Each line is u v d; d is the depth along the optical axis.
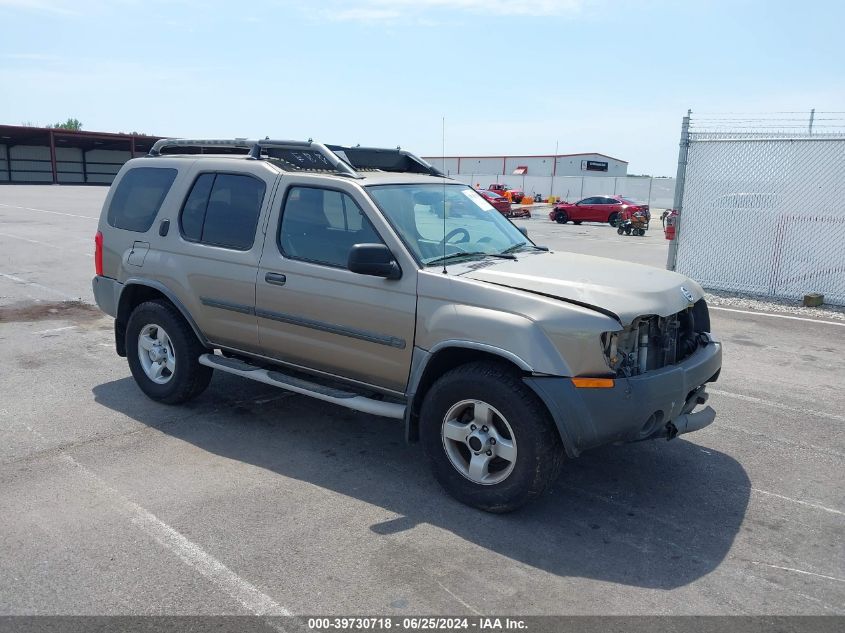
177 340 5.72
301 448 5.21
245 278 5.18
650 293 4.26
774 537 4.06
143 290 6.05
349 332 4.68
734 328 9.58
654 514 4.31
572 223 34.69
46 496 4.36
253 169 5.32
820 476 4.91
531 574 3.62
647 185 53.84
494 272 4.39
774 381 7.10
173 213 5.71
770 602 3.43
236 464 4.90
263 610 3.29
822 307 11.17
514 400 4.01
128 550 3.77
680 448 5.37
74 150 64.44
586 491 4.61
